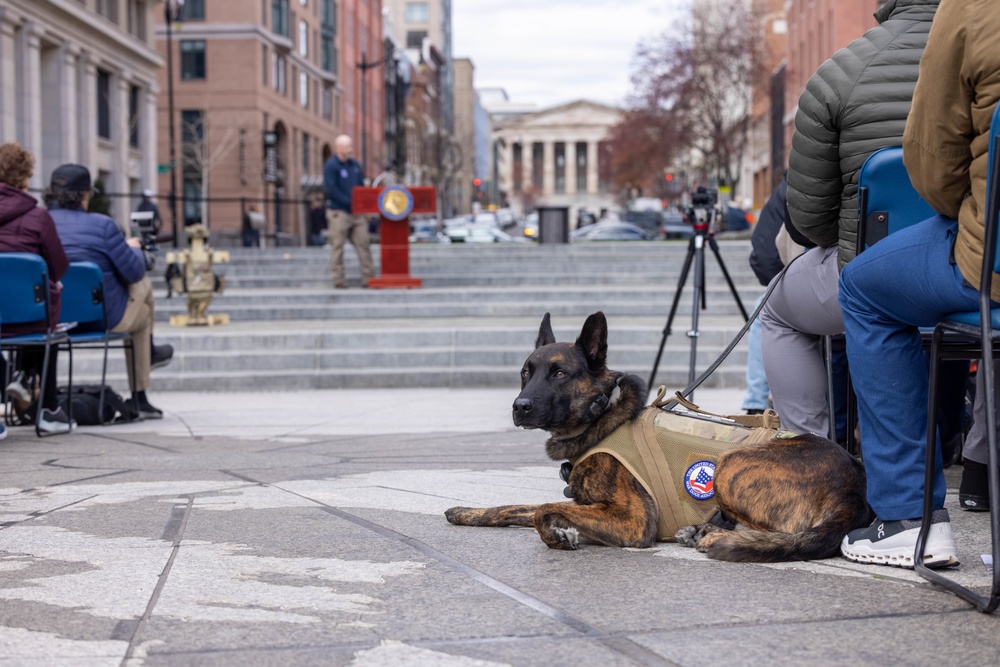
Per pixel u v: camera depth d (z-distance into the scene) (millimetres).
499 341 12320
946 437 5238
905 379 3297
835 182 4062
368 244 17562
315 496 4742
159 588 3203
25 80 30594
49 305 7262
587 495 3826
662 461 3748
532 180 148625
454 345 12320
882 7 4086
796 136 4086
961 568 3373
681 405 4047
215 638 2729
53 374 7695
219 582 3268
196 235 14203
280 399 10547
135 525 4125
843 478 3557
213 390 11531
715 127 48750
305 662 2545
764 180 59875
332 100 67500
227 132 49438
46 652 2621
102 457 6238
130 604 3039
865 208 3832
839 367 5000
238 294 16266
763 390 7586
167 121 50906
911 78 3816
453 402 10016
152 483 5141
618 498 3746
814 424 4660
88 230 8031
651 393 10430
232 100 50688
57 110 32906
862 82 3863
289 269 19641
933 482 3230
